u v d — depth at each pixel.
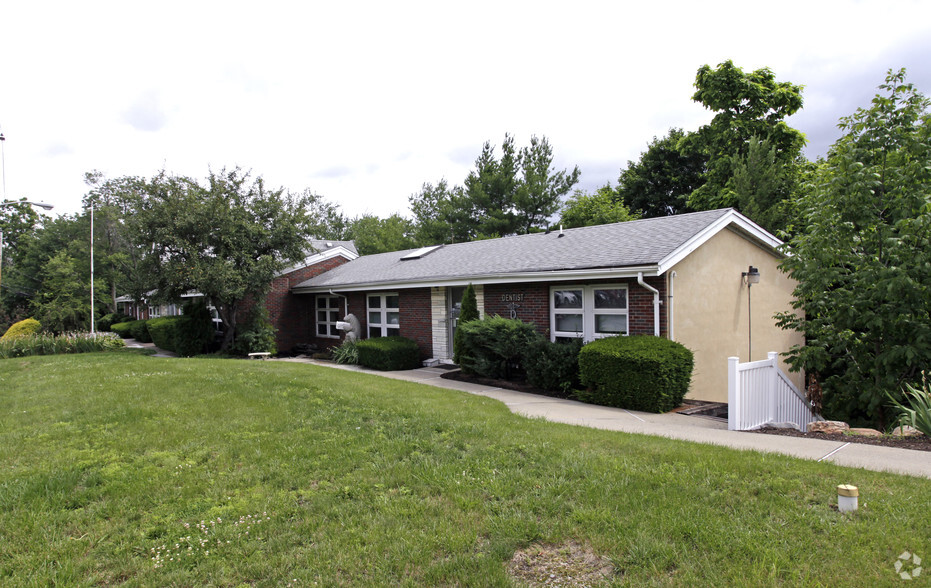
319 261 21.41
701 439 6.38
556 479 4.57
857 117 9.48
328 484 4.62
